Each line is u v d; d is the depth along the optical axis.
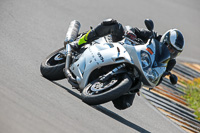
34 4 45.41
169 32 21.70
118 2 61.69
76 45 23.70
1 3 41.16
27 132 13.30
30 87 19.48
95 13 51.34
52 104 17.84
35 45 31.64
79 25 26.69
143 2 67.62
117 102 22.45
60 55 25.08
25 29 35.12
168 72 23.44
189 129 27.69
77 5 52.12
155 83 21.27
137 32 22.78
